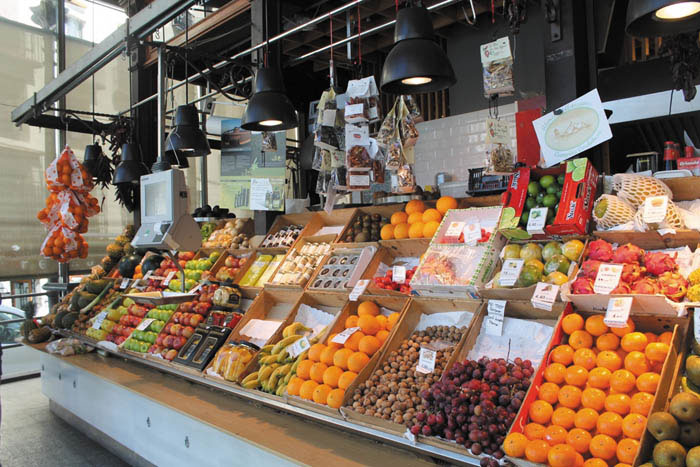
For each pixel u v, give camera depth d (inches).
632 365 77.2
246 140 204.8
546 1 120.7
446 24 260.7
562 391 79.7
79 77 205.6
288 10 199.0
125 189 239.8
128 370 171.0
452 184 274.2
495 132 112.4
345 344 115.0
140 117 249.9
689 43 128.2
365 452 95.3
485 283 106.9
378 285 126.2
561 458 70.0
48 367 212.4
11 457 169.3
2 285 280.2
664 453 64.4
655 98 199.0
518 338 100.0
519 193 110.8
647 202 93.5
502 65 111.2
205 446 120.7
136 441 149.3
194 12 303.0
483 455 79.5
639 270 88.4
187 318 164.4
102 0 322.7
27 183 287.4
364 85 132.7
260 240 184.9
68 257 198.7
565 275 95.3
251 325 149.2
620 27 204.4
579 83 119.8
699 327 75.2
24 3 288.7
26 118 242.8
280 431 108.3
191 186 358.3
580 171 101.5
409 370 103.0
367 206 168.7
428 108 300.8
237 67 235.8
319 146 142.3
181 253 207.6
